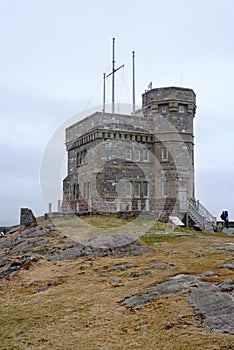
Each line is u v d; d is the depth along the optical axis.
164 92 31.41
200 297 9.54
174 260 14.38
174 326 8.24
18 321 9.92
